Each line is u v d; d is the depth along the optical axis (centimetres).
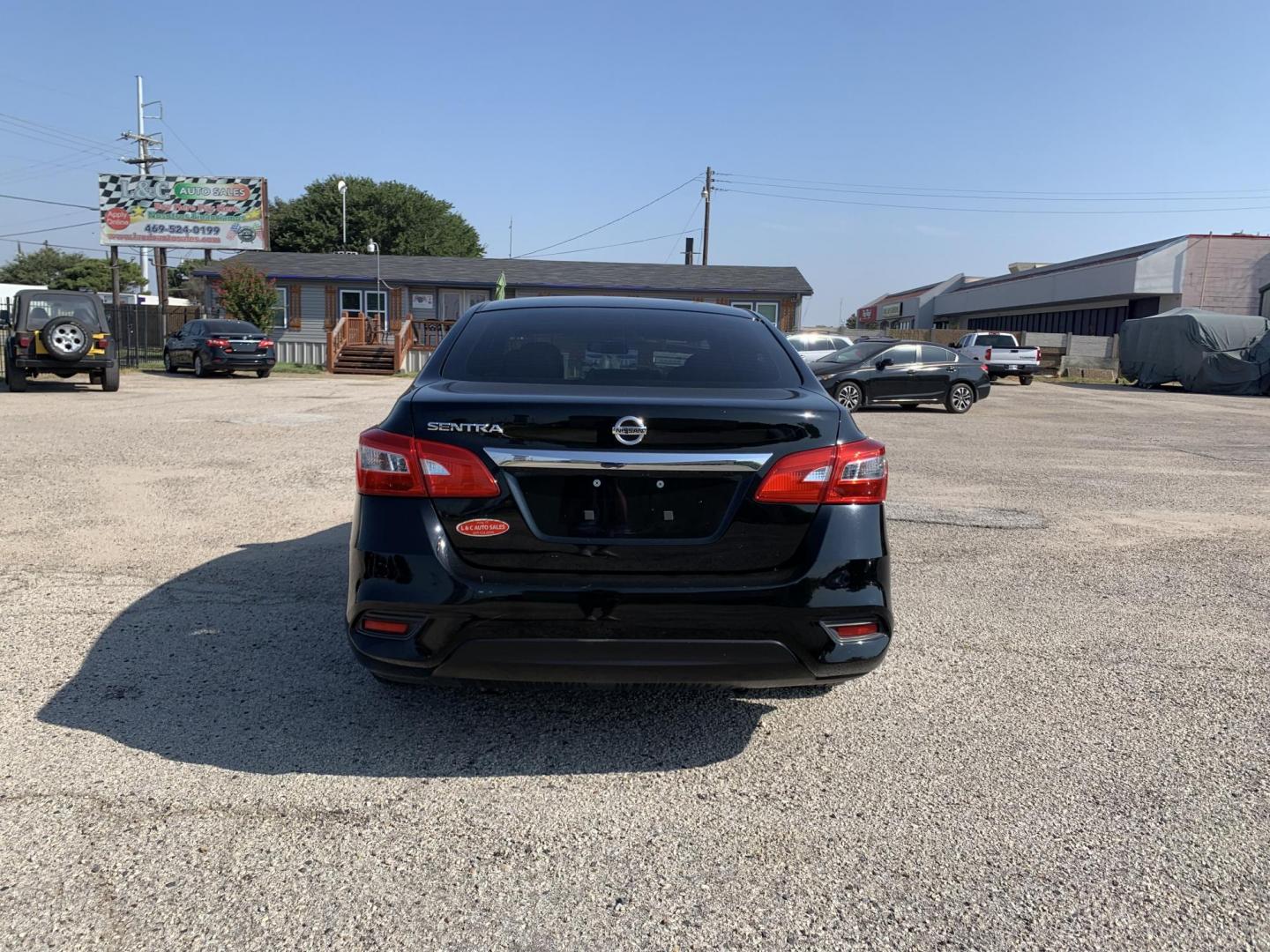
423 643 280
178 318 3394
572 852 257
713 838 265
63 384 1995
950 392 1773
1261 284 3397
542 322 365
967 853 260
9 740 314
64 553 559
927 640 438
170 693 357
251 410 1456
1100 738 335
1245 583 551
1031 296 4403
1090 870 252
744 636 281
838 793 292
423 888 238
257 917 225
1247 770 311
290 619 446
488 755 313
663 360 340
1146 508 784
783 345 371
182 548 574
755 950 218
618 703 359
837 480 289
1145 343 2906
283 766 301
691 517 283
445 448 281
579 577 279
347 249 5341
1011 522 712
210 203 3312
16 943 212
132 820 266
